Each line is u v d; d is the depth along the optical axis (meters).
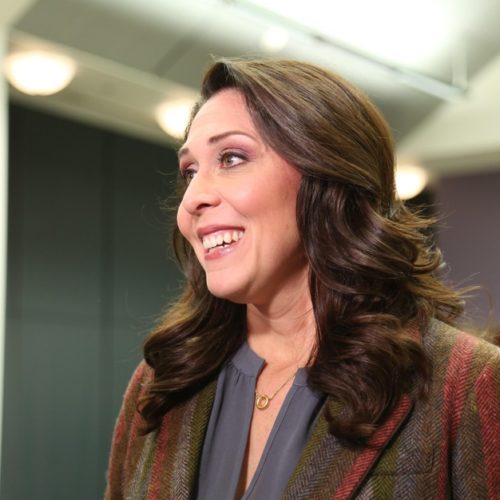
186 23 4.96
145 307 6.93
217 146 1.40
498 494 1.21
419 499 1.22
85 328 6.48
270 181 1.36
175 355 1.52
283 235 1.38
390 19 5.18
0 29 4.66
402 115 6.60
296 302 1.45
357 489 1.23
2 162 4.57
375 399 1.25
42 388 6.14
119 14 4.79
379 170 1.43
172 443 1.45
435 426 1.25
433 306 1.42
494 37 5.84
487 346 1.32
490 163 7.20
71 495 6.27
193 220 1.41
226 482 1.37
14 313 6.01
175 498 1.38
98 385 6.54
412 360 1.29
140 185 7.00
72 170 6.48
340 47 5.27
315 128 1.36
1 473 5.81
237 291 1.38
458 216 7.54
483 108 6.55
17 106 6.14
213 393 1.49
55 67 5.15
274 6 4.79
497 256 7.33
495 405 1.25
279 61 1.45
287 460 1.31
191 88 5.60
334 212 1.36
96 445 6.48
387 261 1.35
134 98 5.94
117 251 6.77
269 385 1.45
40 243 6.21
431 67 5.93
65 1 4.58
